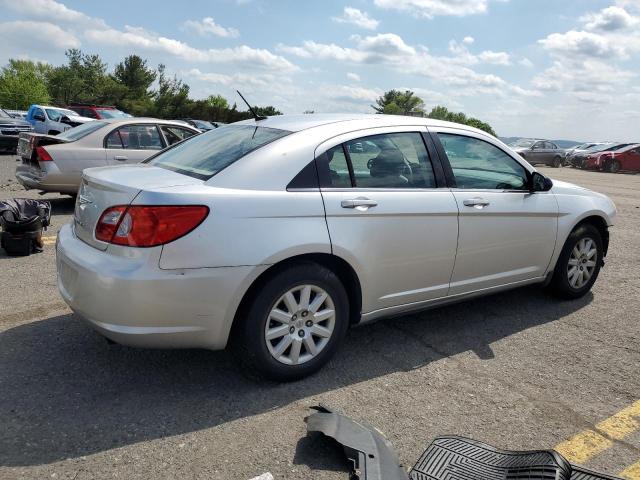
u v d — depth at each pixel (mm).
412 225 3697
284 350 3305
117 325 2920
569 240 4934
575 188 5094
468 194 4055
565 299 5207
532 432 3021
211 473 2553
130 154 8633
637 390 3537
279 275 3178
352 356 3854
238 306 3105
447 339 4234
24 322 4172
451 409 3215
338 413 2881
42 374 3389
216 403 3146
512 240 4387
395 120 3922
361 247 3459
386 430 2967
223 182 3133
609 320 4762
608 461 2799
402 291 3795
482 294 4367
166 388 3291
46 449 2666
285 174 3266
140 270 2855
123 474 2520
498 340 4254
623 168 27219
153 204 2873
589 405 3330
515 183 4500
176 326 2959
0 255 6078
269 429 2918
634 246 7930
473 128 4363
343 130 3602
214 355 3732
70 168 8250
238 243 3006
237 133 3818
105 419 2939
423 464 2551
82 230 3285
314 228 3250
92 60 77875
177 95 61906
